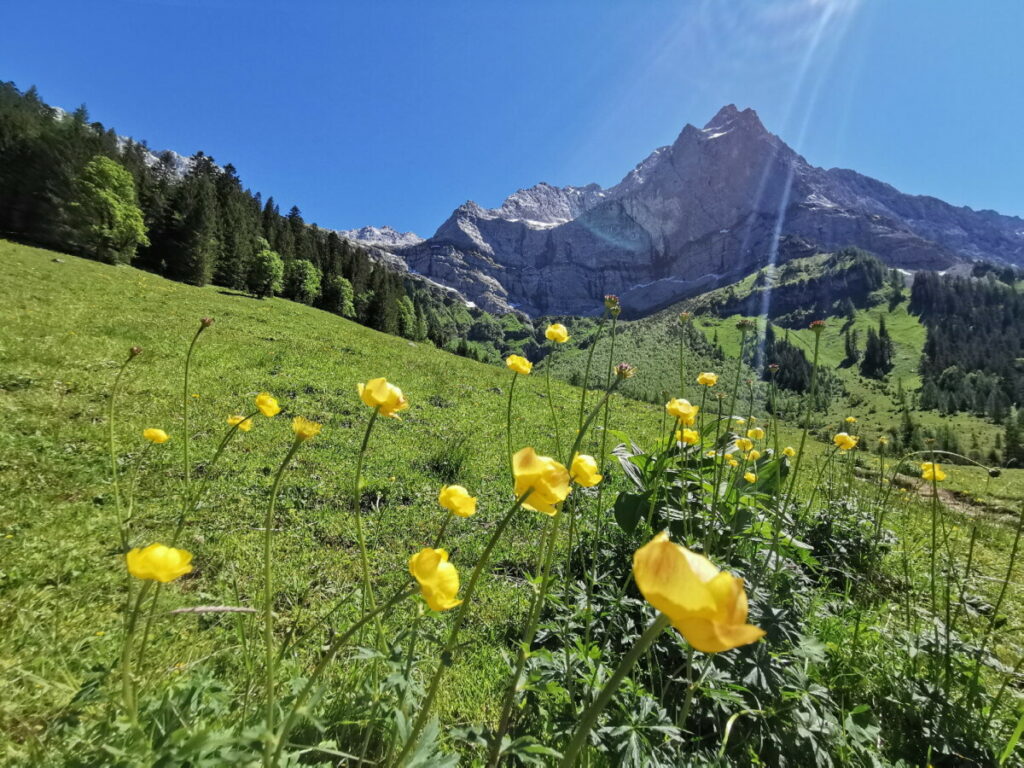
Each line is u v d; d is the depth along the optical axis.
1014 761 1.66
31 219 34.53
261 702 1.51
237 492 4.15
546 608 2.40
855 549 3.55
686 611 0.41
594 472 1.14
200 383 7.85
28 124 38.41
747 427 3.37
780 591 2.33
